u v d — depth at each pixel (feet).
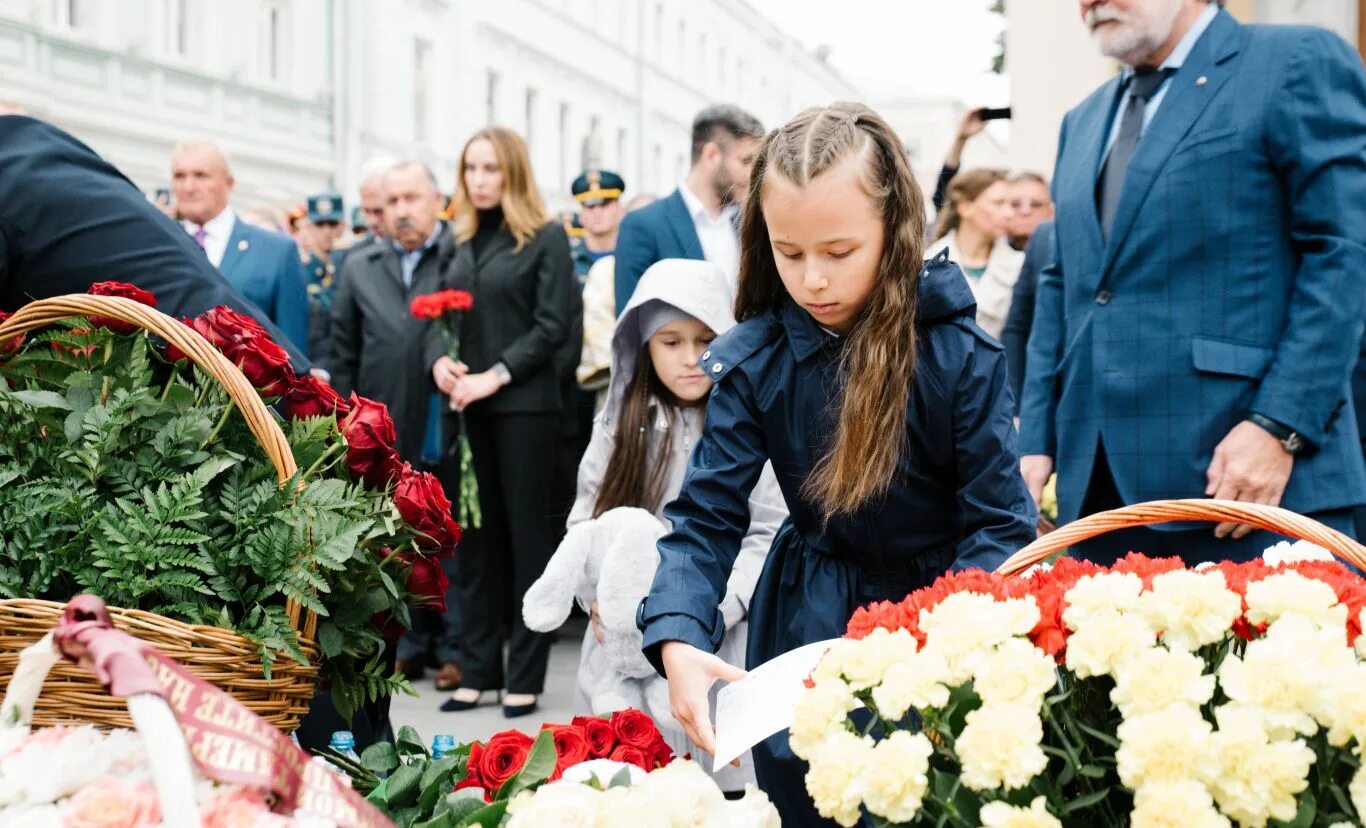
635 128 114.83
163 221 8.22
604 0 107.65
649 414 10.83
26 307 6.52
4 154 7.89
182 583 5.98
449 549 6.75
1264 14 25.46
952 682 4.98
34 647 5.18
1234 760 4.50
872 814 5.16
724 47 136.05
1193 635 5.00
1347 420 9.71
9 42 47.21
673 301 10.37
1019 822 4.54
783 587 7.65
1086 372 10.32
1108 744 4.96
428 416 19.61
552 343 17.43
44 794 5.08
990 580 5.58
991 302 18.62
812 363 7.06
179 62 56.39
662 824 5.19
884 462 6.71
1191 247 9.78
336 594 6.26
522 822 5.24
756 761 7.39
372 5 70.69
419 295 19.26
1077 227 10.50
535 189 18.02
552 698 18.19
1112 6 9.98
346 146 68.59
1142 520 6.17
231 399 6.57
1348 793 4.68
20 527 6.13
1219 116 9.73
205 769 4.74
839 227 6.41
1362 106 9.54
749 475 7.20
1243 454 9.44
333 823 4.92
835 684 5.17
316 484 6.17
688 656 6.49
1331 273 9.36
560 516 19.71
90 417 6.31
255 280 18.44
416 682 19.89
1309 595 5.07
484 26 85.51
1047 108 33.12
